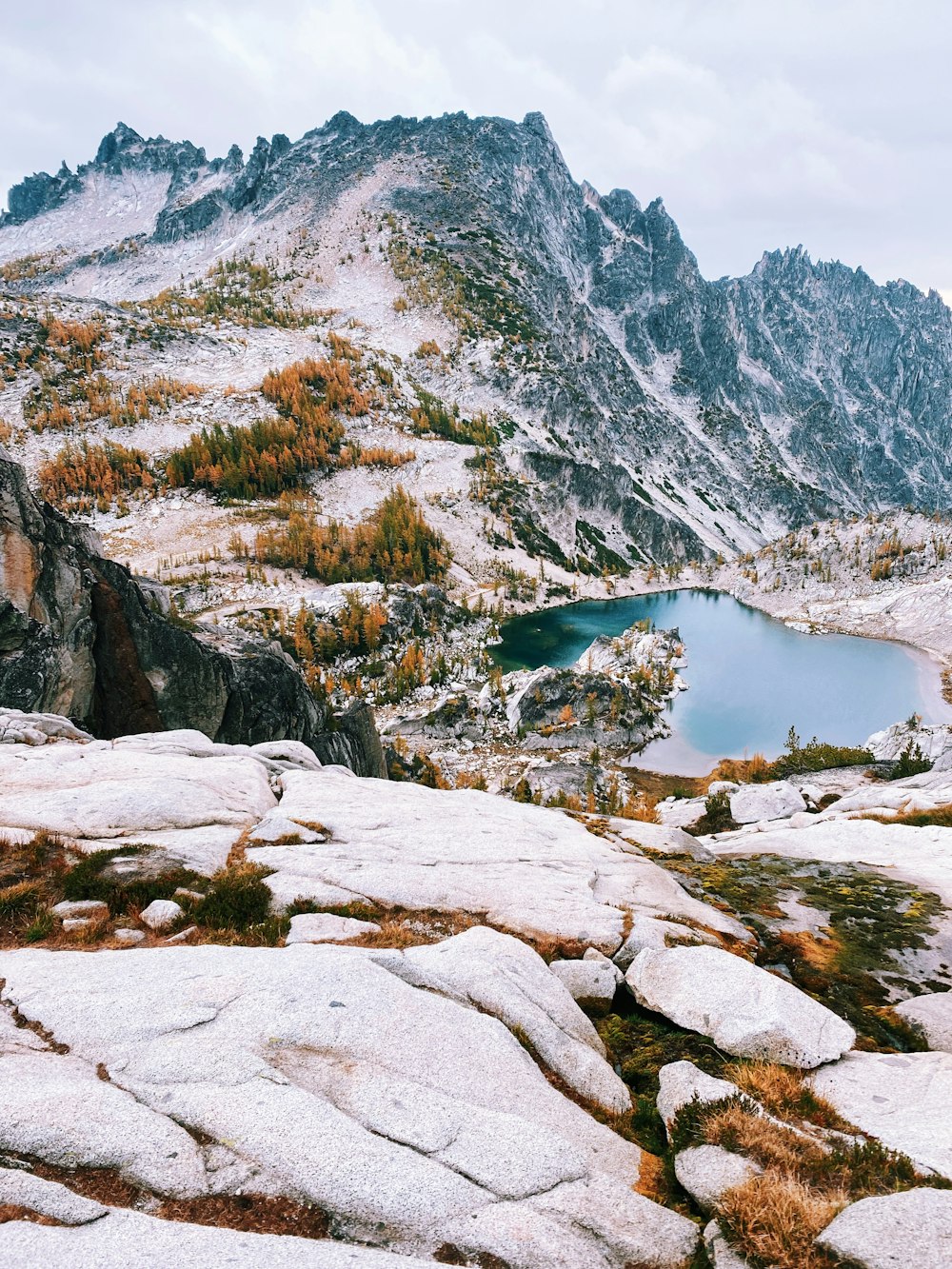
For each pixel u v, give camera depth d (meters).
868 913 22.95
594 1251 7.43
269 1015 10.67
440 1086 9.77
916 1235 6.93
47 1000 11.13
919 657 166.88
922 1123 9.92
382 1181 7.79
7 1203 7.14
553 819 27.05
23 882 16.31
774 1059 12.02
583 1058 11.62
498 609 191.88
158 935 14.91
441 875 18.38
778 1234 7.27
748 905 23.03
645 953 15.12
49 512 41.44
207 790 22.50
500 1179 8.13
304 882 17.17
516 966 13.65
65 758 24.61
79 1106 8.49
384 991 11.51
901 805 41.38
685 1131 9.66
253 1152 8.12
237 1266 6.53
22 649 37.06
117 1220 7.04
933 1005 15.98
